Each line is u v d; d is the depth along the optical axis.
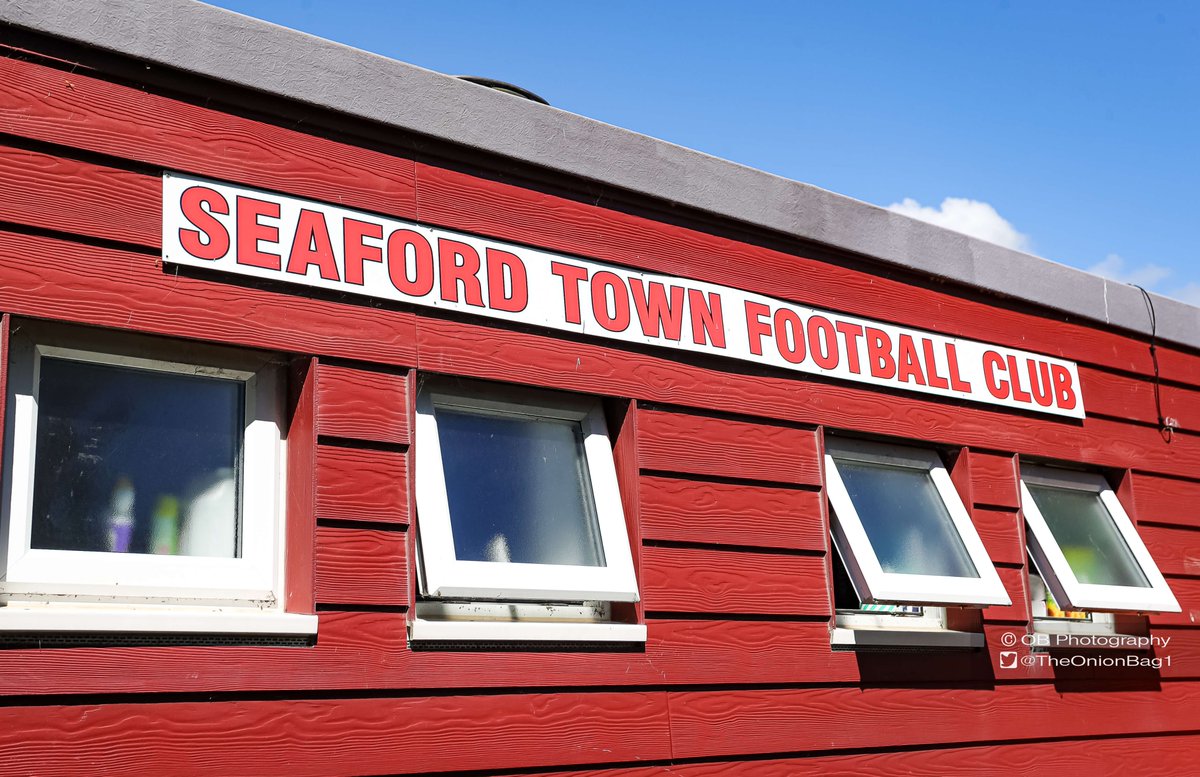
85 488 3.08
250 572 3.28
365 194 3.56
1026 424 5.31
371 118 3.57
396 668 3.29
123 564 3.07
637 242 4.17
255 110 3.40
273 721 3.05
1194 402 6.15
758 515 4.24
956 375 5.07
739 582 4.11
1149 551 5.64
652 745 3.72
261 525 3.33
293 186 3.43
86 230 3.05
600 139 4.11
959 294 5.21
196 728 2.94
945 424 4.98
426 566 3.42
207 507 3.28
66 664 2.80
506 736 3.43
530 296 3.84
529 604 3.74
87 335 3.10
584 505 3.95
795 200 4.63
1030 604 5.01
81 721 2.79
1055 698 4.95
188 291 3.19
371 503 3.38
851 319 4.77
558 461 3.96
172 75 3.26
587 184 4.08
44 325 3.02
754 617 4.11
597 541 3.89
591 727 3.60
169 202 3.20
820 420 4.54
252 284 3.30
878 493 4.74
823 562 4.39
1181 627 5.61
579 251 4.01
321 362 3.38
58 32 3.05
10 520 2.91
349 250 3.49
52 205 3.02
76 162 3.08
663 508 3.99
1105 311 5.77
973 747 4.60
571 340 3.93
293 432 3.39
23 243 2.96
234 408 3.40
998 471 5.12
